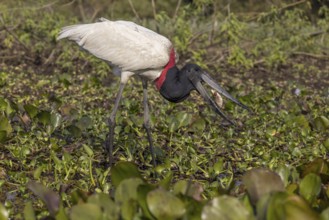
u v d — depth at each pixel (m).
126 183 7.55
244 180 7.61
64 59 18.31
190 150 11.44
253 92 16.45
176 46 19.14
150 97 15.67
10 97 15.30
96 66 18.25
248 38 20.58
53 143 10.98
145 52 11.30
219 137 12.48
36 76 17.22
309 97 16.52
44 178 10.38
